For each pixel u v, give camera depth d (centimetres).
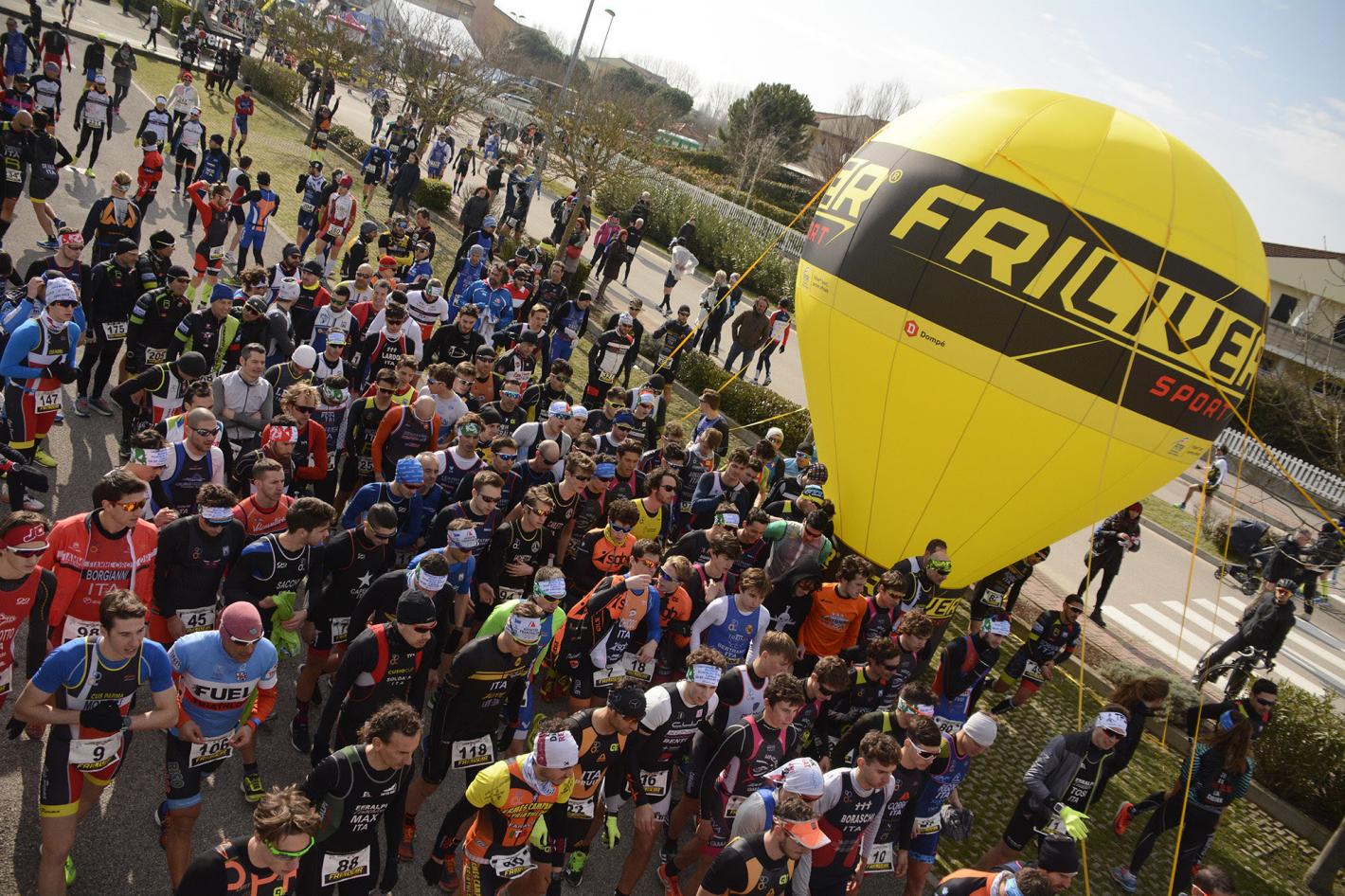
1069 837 601
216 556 600
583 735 534
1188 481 2691
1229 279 917
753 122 5744
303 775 642
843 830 559
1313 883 974
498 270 1407
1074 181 908
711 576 767
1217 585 1958
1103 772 755
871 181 1023
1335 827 1085
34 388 796
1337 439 1694
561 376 1116
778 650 617
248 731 538
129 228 1247
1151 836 831
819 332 1062
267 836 391
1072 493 971
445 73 3203
